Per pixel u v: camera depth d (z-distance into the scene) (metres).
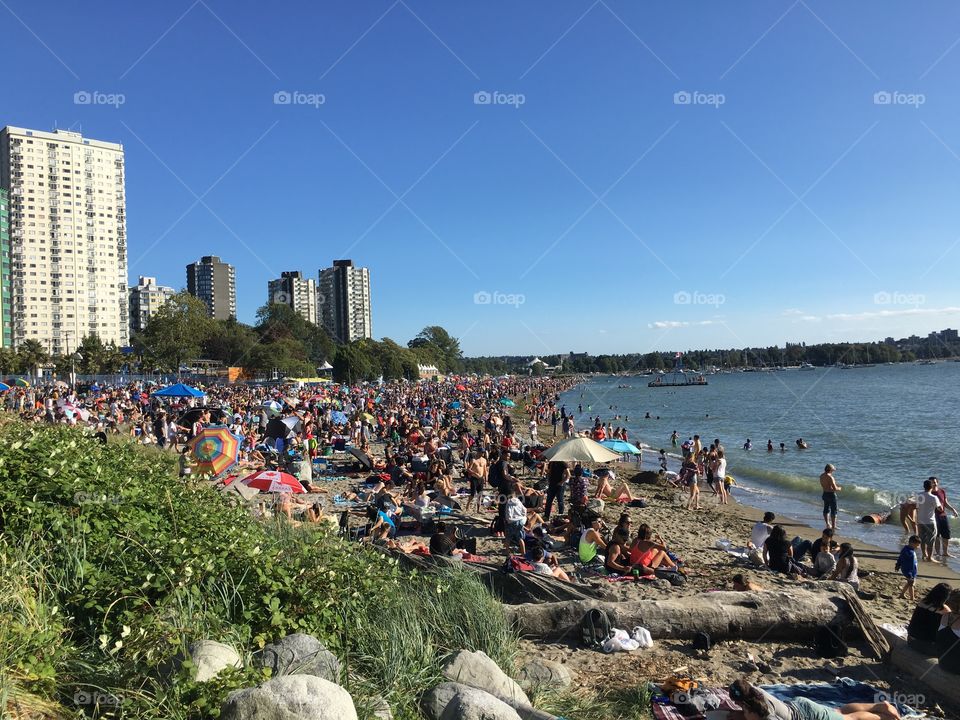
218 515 7.86
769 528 13.21
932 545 13.96
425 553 10.47
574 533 13.29
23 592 4.70
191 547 5.94
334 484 19.55
